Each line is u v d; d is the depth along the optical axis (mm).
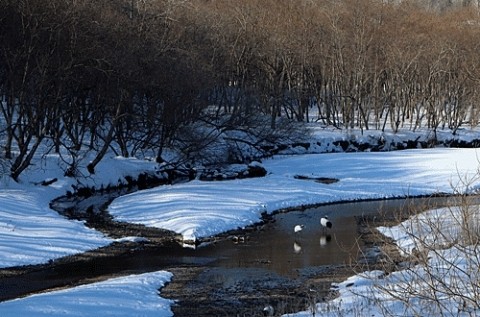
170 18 40250
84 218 27047
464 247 11133
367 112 55125
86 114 35625
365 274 16516
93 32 32531
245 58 48469
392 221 27875
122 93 32875
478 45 58312
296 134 47844
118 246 23109
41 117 31109
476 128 56281
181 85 35875
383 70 55688
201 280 19094
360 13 57969
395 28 59531
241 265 20828
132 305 16062
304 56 54281
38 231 23812
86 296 16422
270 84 50531
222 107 50438
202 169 38250
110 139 33188
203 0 53281
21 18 30359
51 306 15250
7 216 25078
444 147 52469
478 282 10695
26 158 30281
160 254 22234
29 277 19391
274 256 22000
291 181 36156
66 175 32125
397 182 37094
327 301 15719
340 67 54469
